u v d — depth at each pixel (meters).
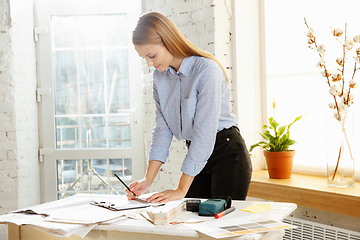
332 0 2.45
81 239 1.20
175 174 2.89
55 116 3.50
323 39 2.52
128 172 3.47
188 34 2.76
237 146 1.67
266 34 2.82
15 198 3.18
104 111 3.48
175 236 1.08
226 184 1.65
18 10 3.25
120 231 1.13
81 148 3.49
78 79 3.48
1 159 3.15
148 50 1.48
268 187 2.34
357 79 2.36
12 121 3.17
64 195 3.51
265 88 2.80
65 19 3.46
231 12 2.67
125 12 3.41
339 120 2.11
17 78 3.23
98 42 3.46
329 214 2.20
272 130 2.80
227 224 1.09
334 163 2.15
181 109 1.62
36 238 1.27
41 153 3.48
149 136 3.13
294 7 2.66
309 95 2.62
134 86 3.42
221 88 1.50
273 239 1.14
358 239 2.01
